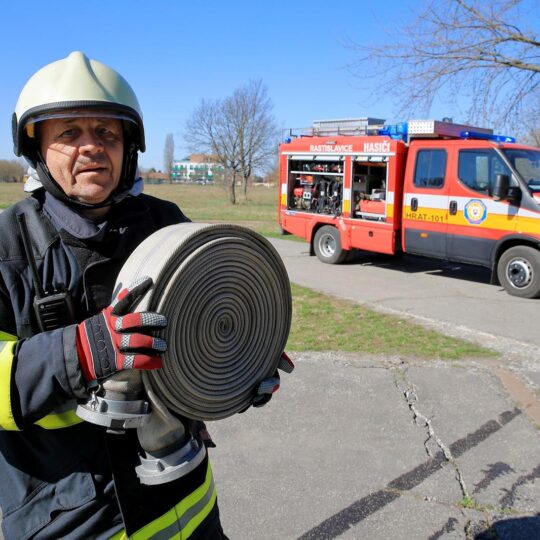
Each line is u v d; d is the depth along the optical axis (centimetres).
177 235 134
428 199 970
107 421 121
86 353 117
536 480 334
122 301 120
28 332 130
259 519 294
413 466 347
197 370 137
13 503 138
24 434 136
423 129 978
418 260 1215
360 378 489
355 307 770
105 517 139
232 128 3562
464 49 1211
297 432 389
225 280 141
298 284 938
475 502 311
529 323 700
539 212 830
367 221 1069
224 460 352
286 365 168
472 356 559
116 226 145
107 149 138
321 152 1152
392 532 285
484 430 396
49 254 136
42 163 138
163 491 146
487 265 904
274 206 3306
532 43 1173
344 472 339
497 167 878
